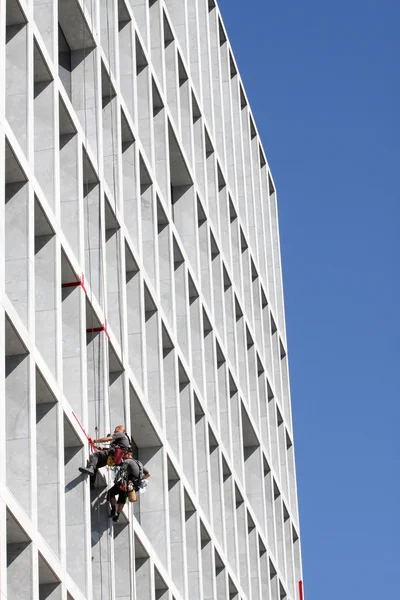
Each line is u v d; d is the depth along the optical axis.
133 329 55.47
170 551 56.78
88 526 45.16
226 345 73.12
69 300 47.91
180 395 63.00
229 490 69.56
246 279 82.69
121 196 55.03
